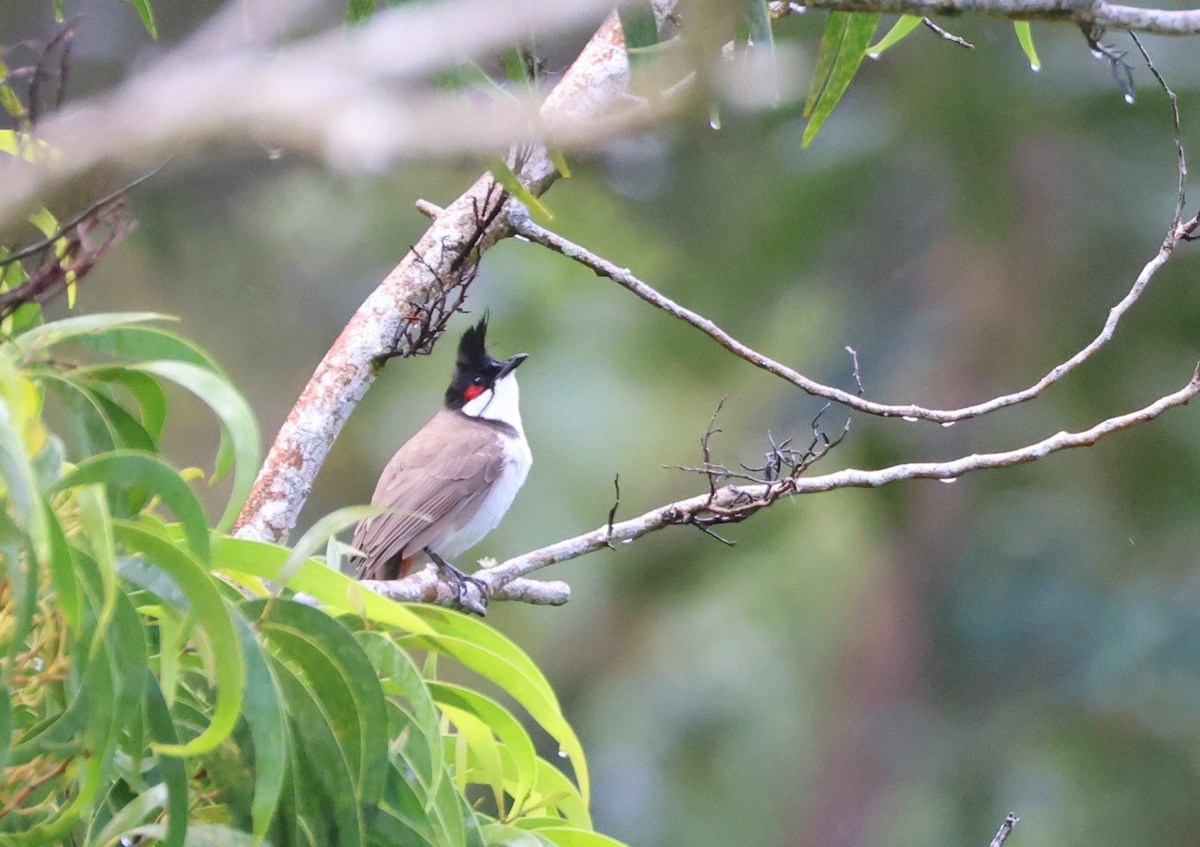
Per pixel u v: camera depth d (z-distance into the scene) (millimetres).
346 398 5859
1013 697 13867
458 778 4387
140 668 3217
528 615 14117
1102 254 13617
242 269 12453
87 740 3143
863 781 13742
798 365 13828
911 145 13828
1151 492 13547
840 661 14141
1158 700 13320
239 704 3131
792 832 13617
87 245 3104
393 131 1633
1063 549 13820
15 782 3426
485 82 3162
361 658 3680
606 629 14289
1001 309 13727
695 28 2143
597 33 5902
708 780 13953
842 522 14016
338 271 13164
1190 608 13375
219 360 12469
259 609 3615
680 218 14039
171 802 3303
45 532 2641
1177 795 13047
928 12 4004
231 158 1667
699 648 14273
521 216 5938
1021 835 13258
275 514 5641
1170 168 13469
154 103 1635
